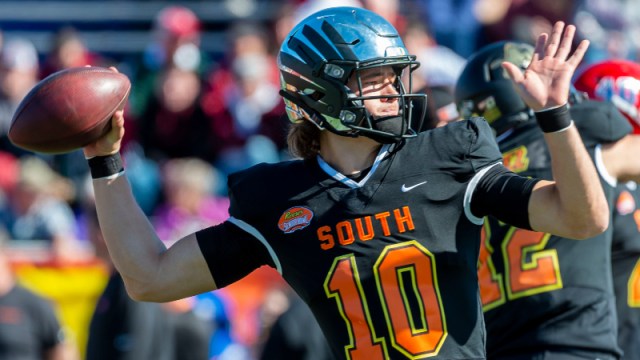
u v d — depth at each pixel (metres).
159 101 31.98
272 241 11.59
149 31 36.78
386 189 11.34
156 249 12.04
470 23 35.44
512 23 35.56
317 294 11.44
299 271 11.52
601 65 17.19
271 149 31.64
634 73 17.00
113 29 36.91
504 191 11.11
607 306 14.91
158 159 31.94
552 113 10.80
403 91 11.55
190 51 32.38
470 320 11.25
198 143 32.09
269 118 31.83
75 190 31.06
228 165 31.39
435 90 18.28
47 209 28.88
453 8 35.56
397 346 11.14
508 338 15.05
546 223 10.89
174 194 27.67
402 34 31.94
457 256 11.21
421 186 11.29
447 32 35.41
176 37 32.09
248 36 33.03
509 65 11.04
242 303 26.61
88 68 12.11
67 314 26.86
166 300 12.00
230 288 26.58
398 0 35.25
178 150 32.06
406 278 11.19
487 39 35.72
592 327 14.75
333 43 11.55
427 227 11.22
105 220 12.02
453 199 11.28
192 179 27.56
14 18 37.19
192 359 22.20
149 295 11.98
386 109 11.56
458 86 16.31
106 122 11.81
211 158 32.03
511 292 15.02
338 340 11.42
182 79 32.03
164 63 32.25
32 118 11.73
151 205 30.58
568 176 10.73
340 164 11.69
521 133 15.69
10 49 33.50
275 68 33.12
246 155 31.17
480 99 15.91
